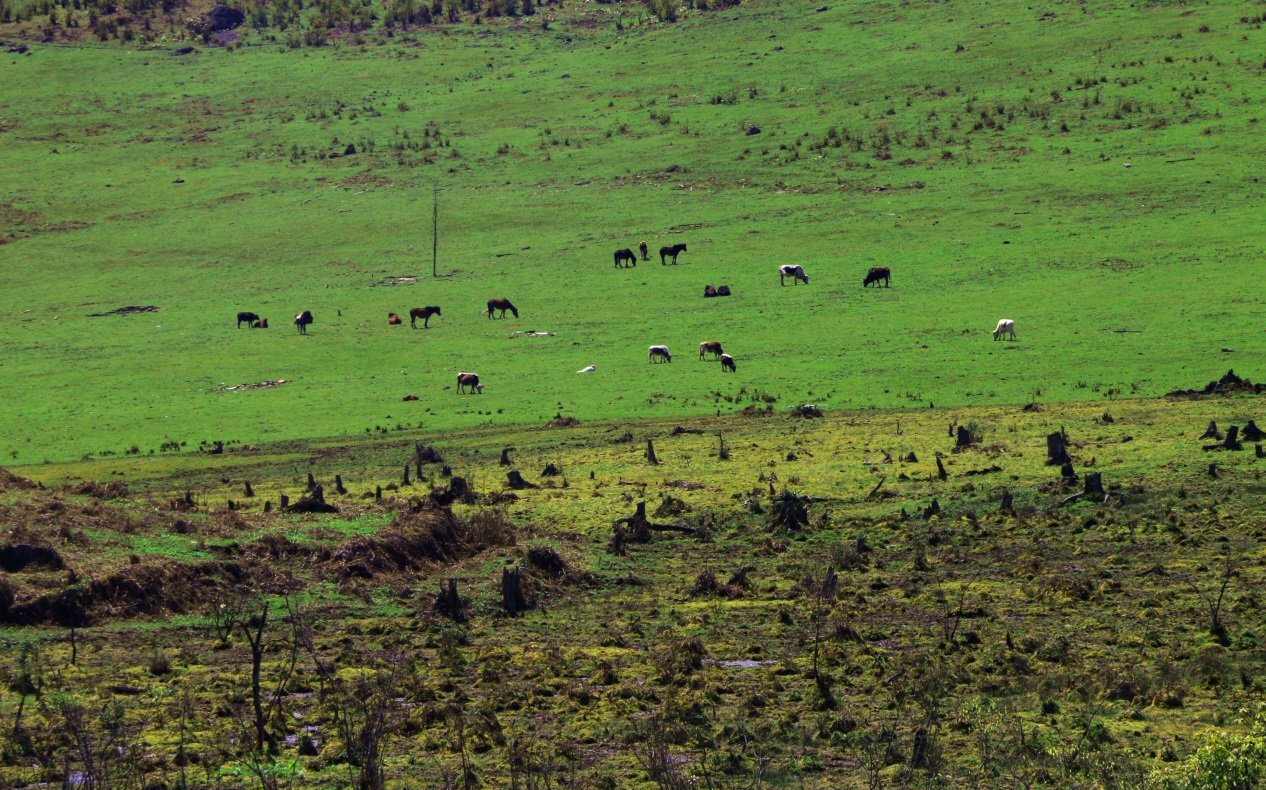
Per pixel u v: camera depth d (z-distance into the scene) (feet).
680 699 364.38
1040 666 398.42
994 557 537.24
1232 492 601.62
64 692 372.58
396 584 495.41
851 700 369.91
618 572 531.50
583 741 338.95
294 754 326.65
